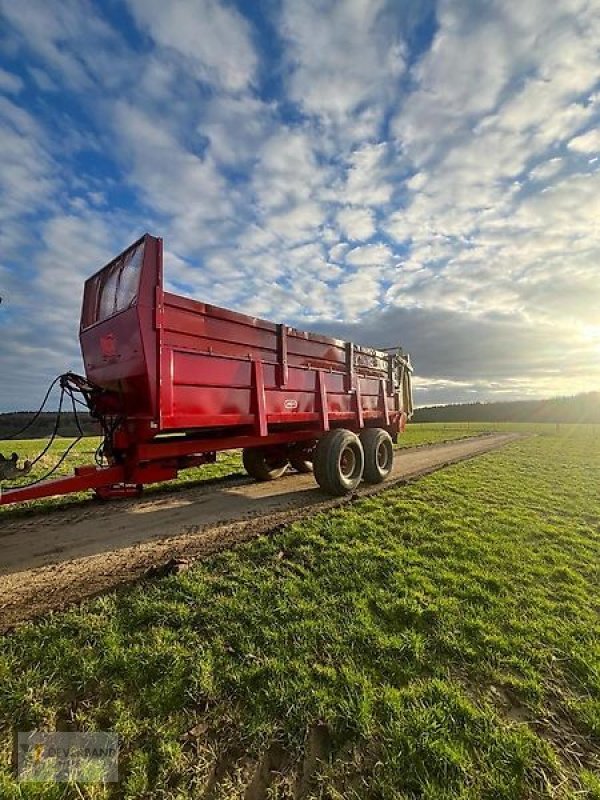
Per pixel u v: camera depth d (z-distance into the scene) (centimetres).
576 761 220
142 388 467
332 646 297
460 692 262
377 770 208
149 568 406
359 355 912
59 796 191
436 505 679
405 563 438
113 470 505
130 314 470
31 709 232
